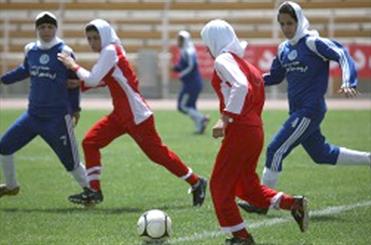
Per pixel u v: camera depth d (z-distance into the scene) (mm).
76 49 99125
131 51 98375
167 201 30188
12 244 22844
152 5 100875
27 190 33219
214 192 21281
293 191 32094
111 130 28484
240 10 98500
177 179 35844
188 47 56844
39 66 27984
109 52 27578
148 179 35906
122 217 26844
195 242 22609
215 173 21281
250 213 26703
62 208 28938
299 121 26281
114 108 28422
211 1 99562
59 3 102438
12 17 102062
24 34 100625
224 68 20438
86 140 28500
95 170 28391
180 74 56688
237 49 21203
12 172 29516
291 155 44312
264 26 96438
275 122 63719
